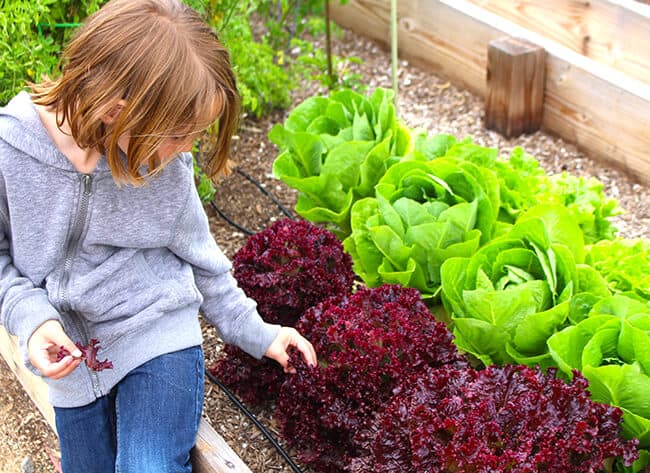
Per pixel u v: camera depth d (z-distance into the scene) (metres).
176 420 1.85
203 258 1.93
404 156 2.71
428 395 1.81
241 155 3.36
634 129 3.06
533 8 3.36
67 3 2.85
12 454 2.44
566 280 2.17
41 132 1.68
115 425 1.96
